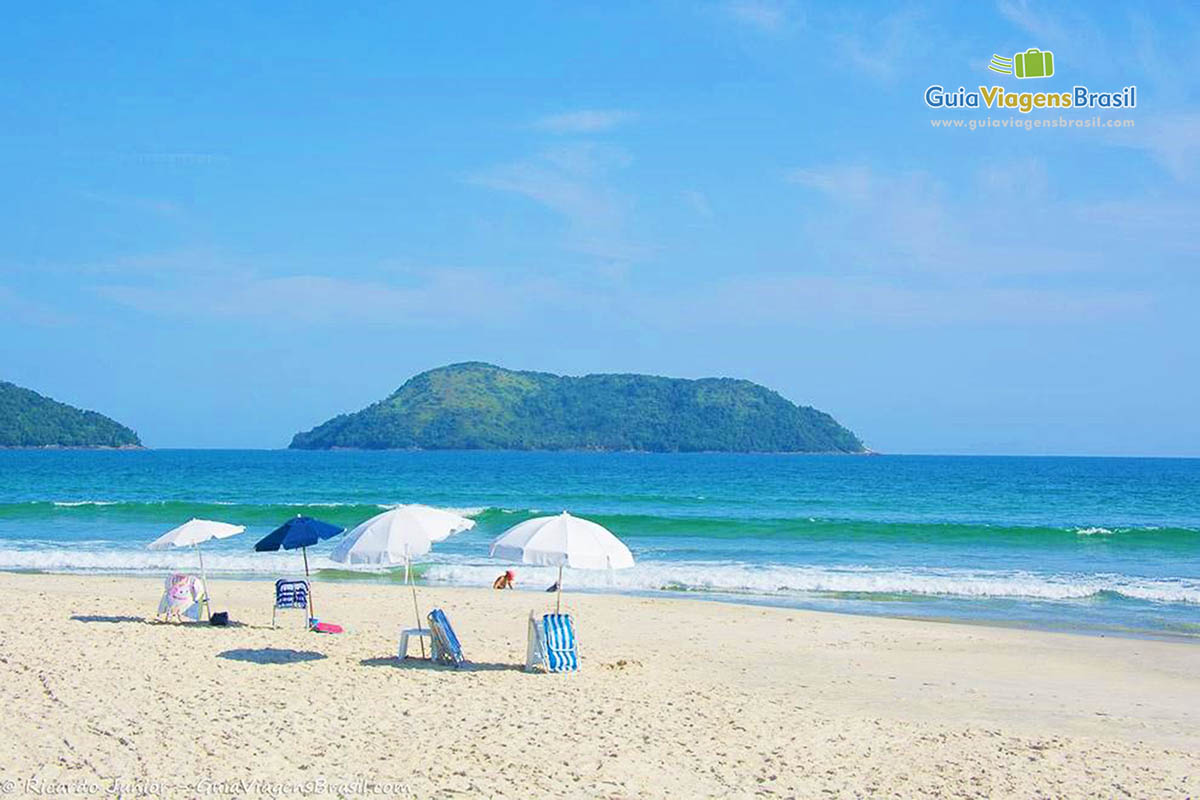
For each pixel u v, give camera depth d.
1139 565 31.16
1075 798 9.08
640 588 25.41
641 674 14.09
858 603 23.47
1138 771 9.95
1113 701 13.59
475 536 38.31
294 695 11.98
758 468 141.00
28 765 9.11
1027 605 23.20
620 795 8.78
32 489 71.38
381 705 11.63
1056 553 34.41
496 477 100.38
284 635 16.25
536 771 9.35
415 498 63.47
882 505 59.47
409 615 19.28
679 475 110.25
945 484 88.62
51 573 27.16
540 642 13.93
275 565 28.58
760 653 16.42
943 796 9.07
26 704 11.19
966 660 16.31
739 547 35.31
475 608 20.42
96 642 14.80
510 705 11.80
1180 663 16.38
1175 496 69.94
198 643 15.10
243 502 58.91
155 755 9.51
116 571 27.78
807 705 12.77
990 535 39.12
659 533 39.56
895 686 14.23
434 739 10.30
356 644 15.65
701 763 9.78
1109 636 18.92
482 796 8.65
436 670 13.75
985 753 10.49
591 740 10.41
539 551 12.79
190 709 11.17
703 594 24.64
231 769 9.16
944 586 25.25
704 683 13.80
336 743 10.07
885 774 9.66
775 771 9.64
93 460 152.25
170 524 40.91
